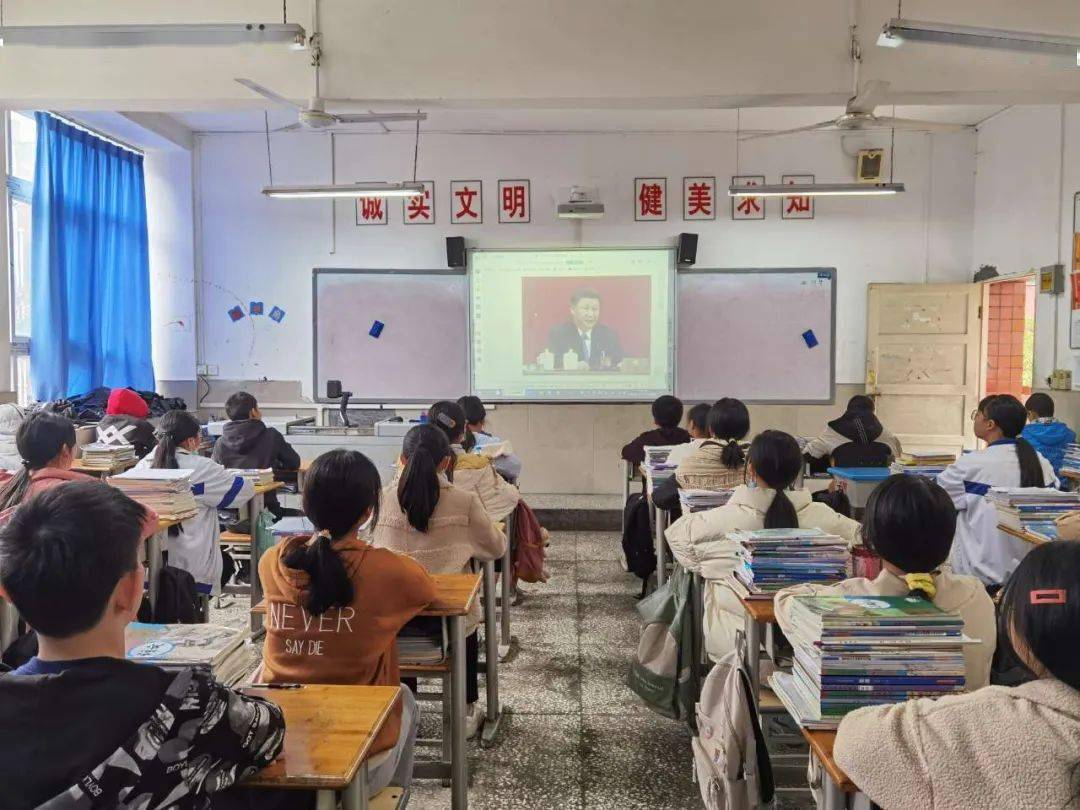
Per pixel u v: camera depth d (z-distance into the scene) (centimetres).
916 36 325
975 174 647
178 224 654
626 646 334
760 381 652
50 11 406
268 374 668
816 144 648
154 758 83
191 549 299
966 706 90
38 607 82
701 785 177
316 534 159
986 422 298
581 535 570
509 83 407
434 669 197
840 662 122
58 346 516
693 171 652
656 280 652
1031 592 84
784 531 189
